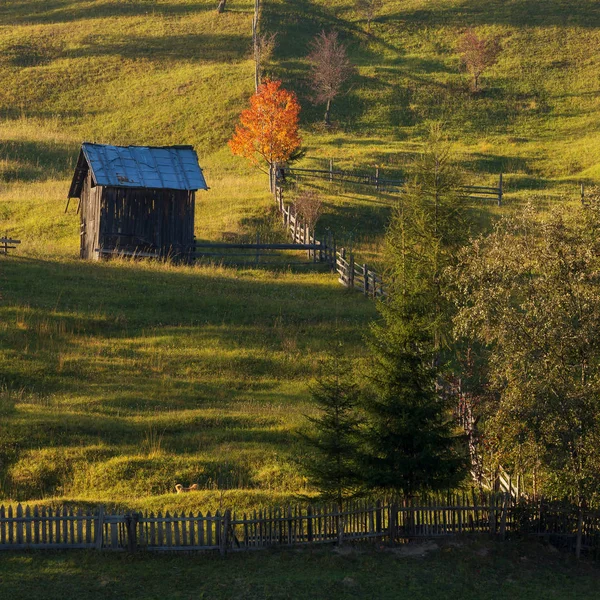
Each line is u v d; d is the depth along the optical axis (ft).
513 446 251.60
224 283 508.12
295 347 416.67
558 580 233.96
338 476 250.98
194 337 422.00
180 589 212.43
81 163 569.64
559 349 246.06
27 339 400.67
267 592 212.64
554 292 247.70
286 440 321.93
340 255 534.78
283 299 487.20
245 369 393.09
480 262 262.88
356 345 424.05
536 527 258.37
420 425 253.44
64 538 228.84
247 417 337.11
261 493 271.49
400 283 278.87
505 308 251.39
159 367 385.91
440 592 220.64
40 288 468.75
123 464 291.38
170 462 295.07
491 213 645.51
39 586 209.46
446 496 266.16
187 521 241.35
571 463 244.83
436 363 338.34
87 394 354.95
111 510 255.91
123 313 444.14
